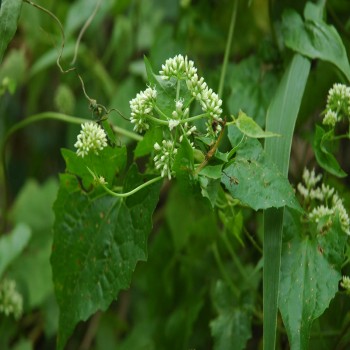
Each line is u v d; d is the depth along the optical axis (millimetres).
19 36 931
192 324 817
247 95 747
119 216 686
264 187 637
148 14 901
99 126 680
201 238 799
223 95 760
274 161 659
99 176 681
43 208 900
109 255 688
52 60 887
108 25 954
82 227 694
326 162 673
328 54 698
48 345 939
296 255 659
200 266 814
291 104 677
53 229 697
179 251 822
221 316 745
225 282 756
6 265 830
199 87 645
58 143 1028
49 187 907
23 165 1060
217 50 819
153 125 653
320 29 705
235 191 638
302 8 771
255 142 646
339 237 650
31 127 1031
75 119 800
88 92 917
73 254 696
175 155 635
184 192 646
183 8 829
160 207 918
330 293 643
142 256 677
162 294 838
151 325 845
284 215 664
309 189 691
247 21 798
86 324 940
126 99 824
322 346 713
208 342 823
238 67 756
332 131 673
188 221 810
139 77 829
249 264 782
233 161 642
